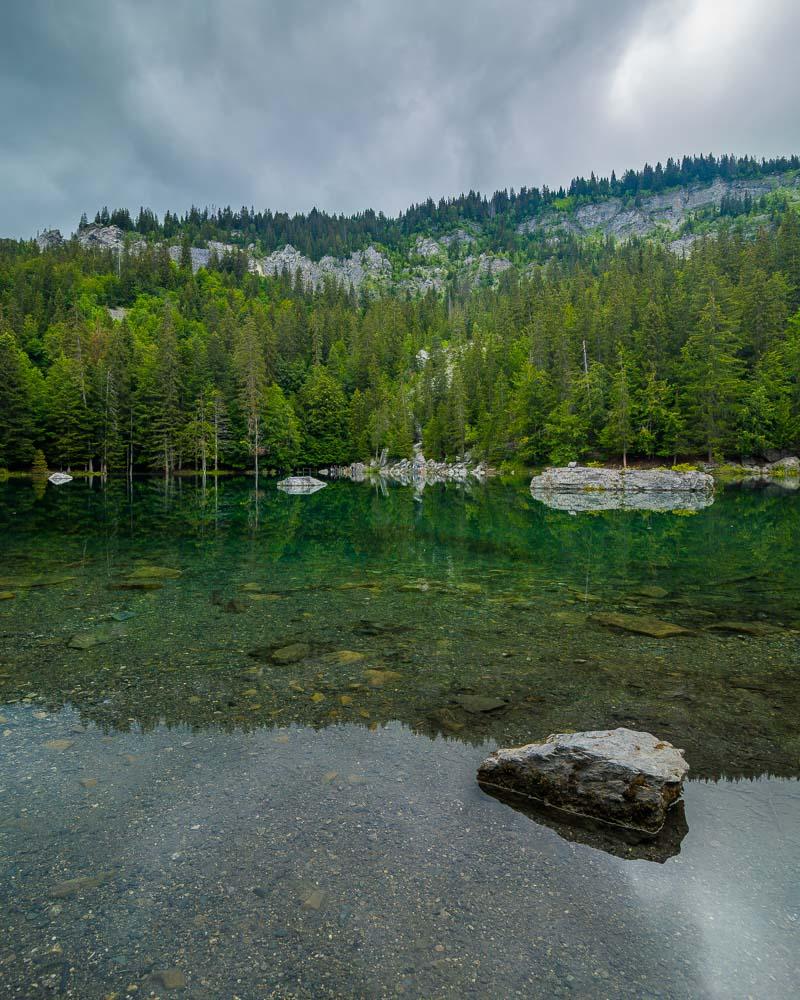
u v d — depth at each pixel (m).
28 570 15.48
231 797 5.18
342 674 8.27
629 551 19.45
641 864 4.39
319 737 6.36
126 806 5.04
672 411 64.56
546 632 10.37
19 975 3.35
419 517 31.12
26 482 57.91
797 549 19.73
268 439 85.19
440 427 97.50
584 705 7.26
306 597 12.88
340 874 4.22
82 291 150.88
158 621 10.86
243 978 3.36
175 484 61.62
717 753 6.05
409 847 4.54
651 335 69.62
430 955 3.53
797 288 75.94
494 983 3.33
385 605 12.24
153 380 74.06
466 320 150.12
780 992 3.28
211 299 154.12
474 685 7.90
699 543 21.25
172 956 3.50
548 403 76.12
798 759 5.95
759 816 4.96
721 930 3.75
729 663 8.80
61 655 8.95
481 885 4.14
